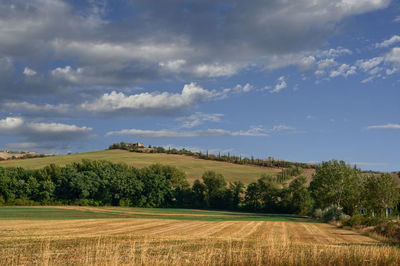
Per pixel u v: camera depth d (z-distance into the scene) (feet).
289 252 54.70
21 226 149.07
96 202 336.70
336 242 107.34
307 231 147.64
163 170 395.75
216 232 137.39
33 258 68.90
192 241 102.27
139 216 245.65
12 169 340.39
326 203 262.67
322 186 268.41
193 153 631.15
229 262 51.72
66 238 105.19
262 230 148.36
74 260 65.05
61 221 181.06
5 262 64.13
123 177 354.95
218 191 369.91
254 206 360.07
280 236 124.47
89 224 166.40
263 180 366.84
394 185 239.91
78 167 371.56
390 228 131.85
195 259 56.18
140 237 112.47
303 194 335.88
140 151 634.84
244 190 394.93
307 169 558.15
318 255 53.57
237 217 259.39
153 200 360.28
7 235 113.60
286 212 348.38
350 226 170.30
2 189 310.65
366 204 261.44
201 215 276.00
